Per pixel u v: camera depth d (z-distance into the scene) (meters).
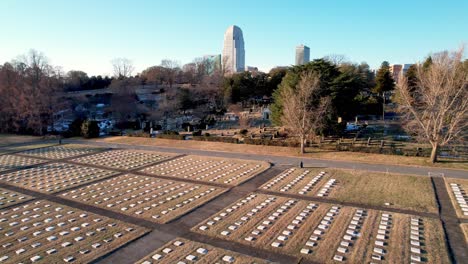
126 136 55.88
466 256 14.96
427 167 30.41
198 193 24.80
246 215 20.25
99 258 15.39
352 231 17.62
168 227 18.77
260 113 74.62
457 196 22.61
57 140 55.12
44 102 61.53
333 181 26.91
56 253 15.91
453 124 29.91
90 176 30.34
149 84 109.12
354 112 45.66
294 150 39.75
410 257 14.89
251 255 15.39
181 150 43.31
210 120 68.62
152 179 28.97
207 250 15.98
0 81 64.69
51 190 26.19
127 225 19.11
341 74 44.62
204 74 115.44
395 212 20.12
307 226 18.41
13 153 43.25
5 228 18.95
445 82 31.34
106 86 109.62
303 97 38.72
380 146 38.03
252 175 29.56
